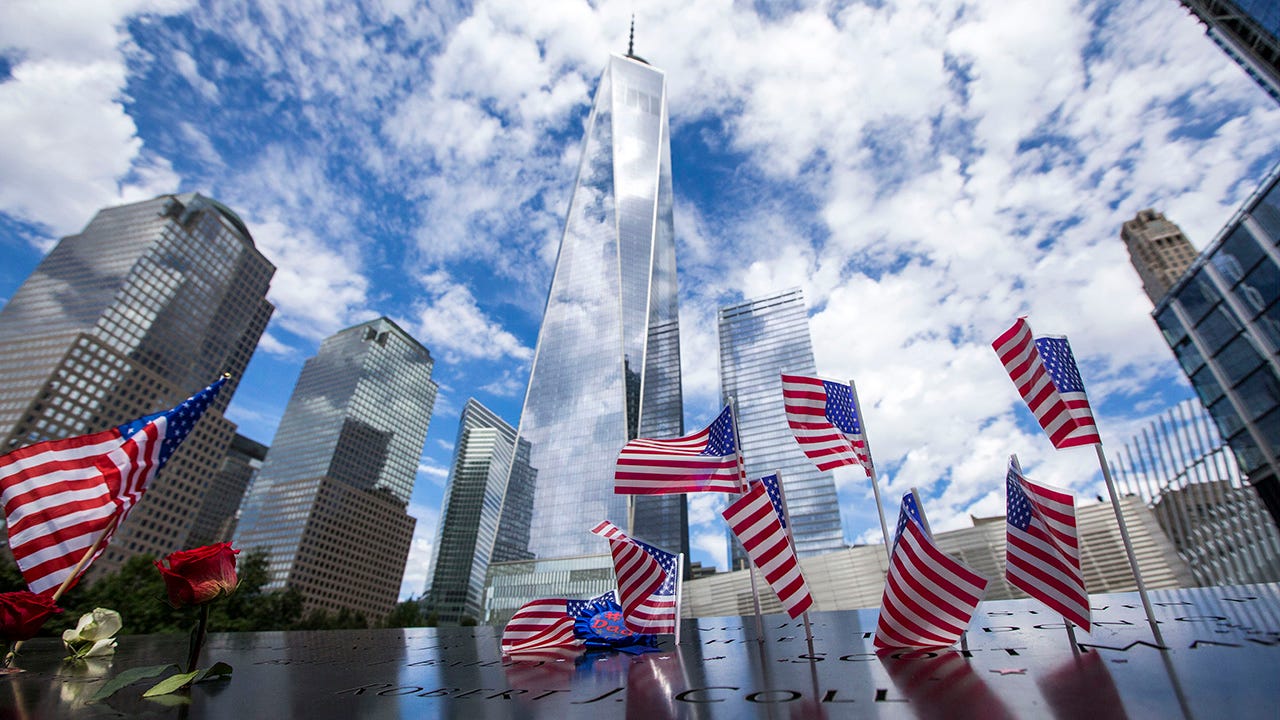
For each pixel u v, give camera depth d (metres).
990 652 4.23
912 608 4.72
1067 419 5.46
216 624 56.66
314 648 7.71
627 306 136.25
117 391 129.75
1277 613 5.02
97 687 4.24
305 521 156.50
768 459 114.62
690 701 3.33
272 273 175.38
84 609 46.03
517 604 106.19
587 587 102.62
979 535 46.81
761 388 126.00
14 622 4.58
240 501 196.88
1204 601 6.45
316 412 189.88
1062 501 4.61
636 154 164.00
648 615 6.22
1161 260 116.62
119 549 120.00
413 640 9.25
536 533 113.50
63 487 5.02
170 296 144.88
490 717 3.19
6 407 117.31
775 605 62.41
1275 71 35.78
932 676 3.52
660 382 129.12
